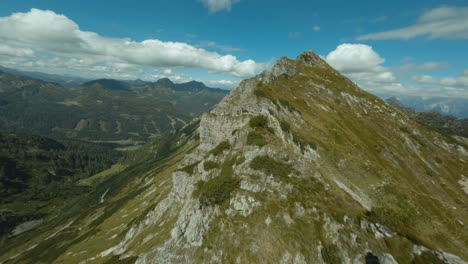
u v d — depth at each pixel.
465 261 72.44
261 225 73.50
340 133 119.44
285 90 147.88
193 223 79.62
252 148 97.56
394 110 185.88
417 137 161.25
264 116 113.25
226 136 121.56
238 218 76.81
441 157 150.88
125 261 90.31
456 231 82.06
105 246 126.00
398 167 119.94
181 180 115.56
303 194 80.06
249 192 82.12
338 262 65.00
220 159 104.06
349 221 72.75
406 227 79.50
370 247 67.88
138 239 105.50
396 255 68.00
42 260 157.00
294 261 65.75
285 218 73.81
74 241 163.75
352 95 171.88
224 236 73.62
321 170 92.50
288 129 106.00
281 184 82.75
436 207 89.88
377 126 152.75
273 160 90.81
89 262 116.56
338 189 84.75
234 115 125.44
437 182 127.88
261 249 68.69
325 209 75.31
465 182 136.62
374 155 117.44
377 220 75.31
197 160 130.75
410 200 89.38
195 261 71.19
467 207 114.94
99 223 179.00
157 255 80.31
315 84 170.50
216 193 84.81
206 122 133.88
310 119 123.06
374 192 90.50
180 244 78.38
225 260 68.81
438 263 68.12
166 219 106.62
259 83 141.38
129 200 197.50
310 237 69.44
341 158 100.62
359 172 97.12
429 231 80.38
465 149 172.12
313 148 100.56
